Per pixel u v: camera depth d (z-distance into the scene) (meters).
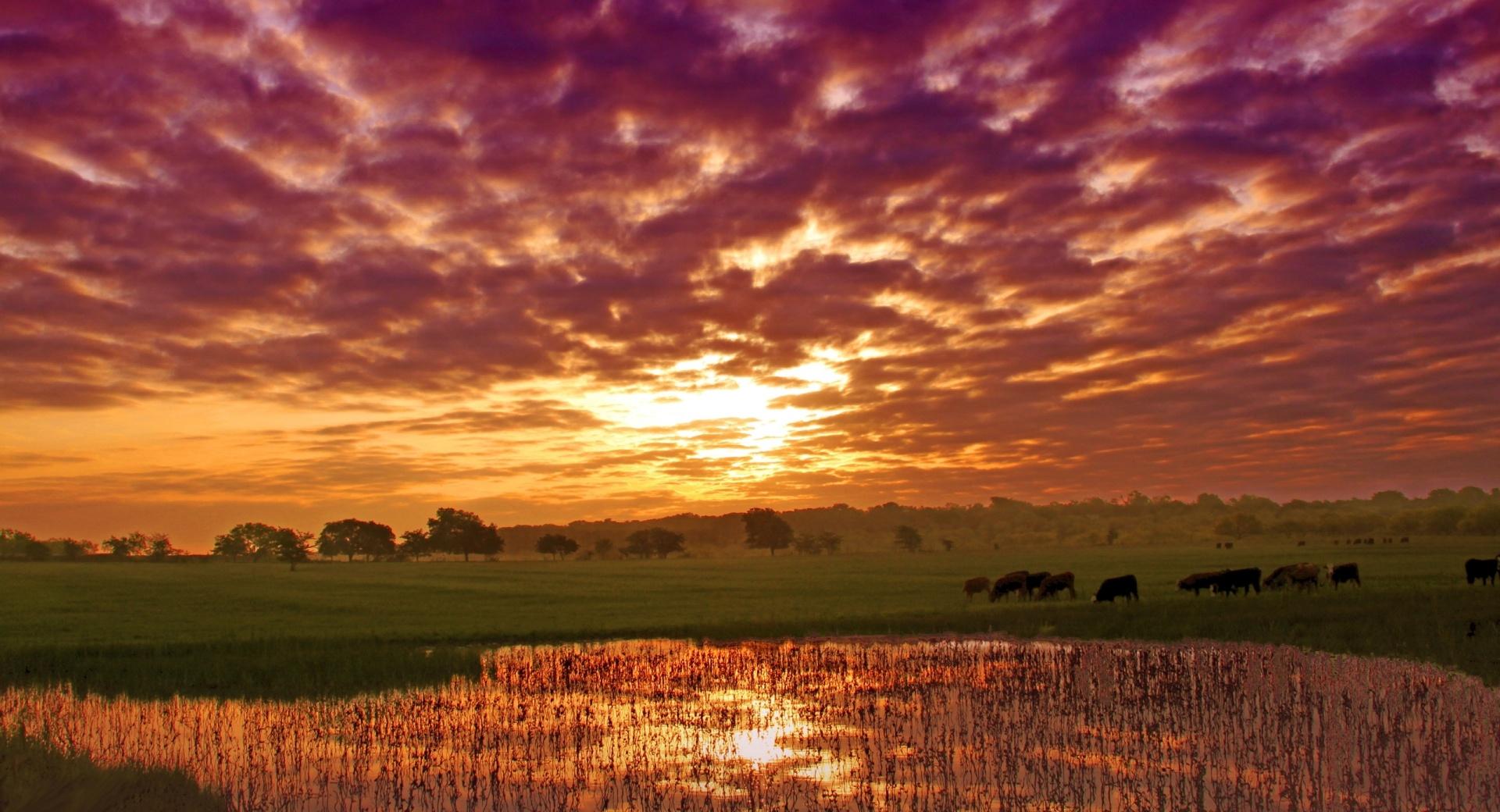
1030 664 23.23
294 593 56.31
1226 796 11.91
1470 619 28.62
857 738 15.55
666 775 13.53
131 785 12.89
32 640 31.72
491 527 185.00
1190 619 30.94
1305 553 93.94
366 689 21.64
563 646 29.83
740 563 112.06
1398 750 13.95
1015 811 11.52
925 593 50.44
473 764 14.40
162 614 42.47
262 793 12.96
